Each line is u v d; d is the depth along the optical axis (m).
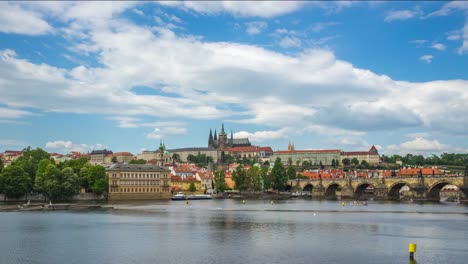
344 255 114.50
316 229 161.62
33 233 153.38
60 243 132.88
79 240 137.75
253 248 123.75
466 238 140.75
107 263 107.06
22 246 128.12
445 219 195.62
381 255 114.75
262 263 106.25
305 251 119.50
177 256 113.88
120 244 130.75
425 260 109.25
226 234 149.25
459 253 117.38
